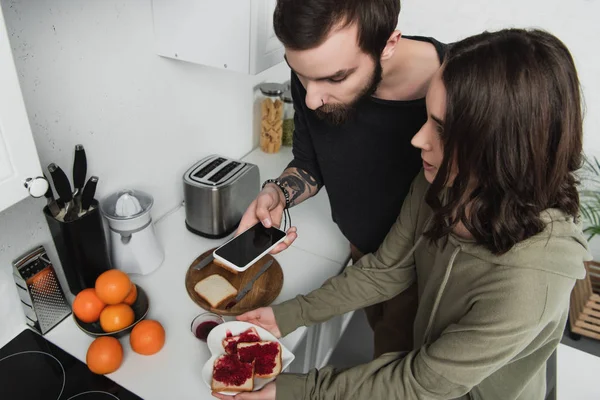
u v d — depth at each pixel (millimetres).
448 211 676
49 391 872
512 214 627
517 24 1983
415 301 1221
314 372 833
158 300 1077
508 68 556
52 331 1001
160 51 1131
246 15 976
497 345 662
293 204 1253
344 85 803
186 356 951
